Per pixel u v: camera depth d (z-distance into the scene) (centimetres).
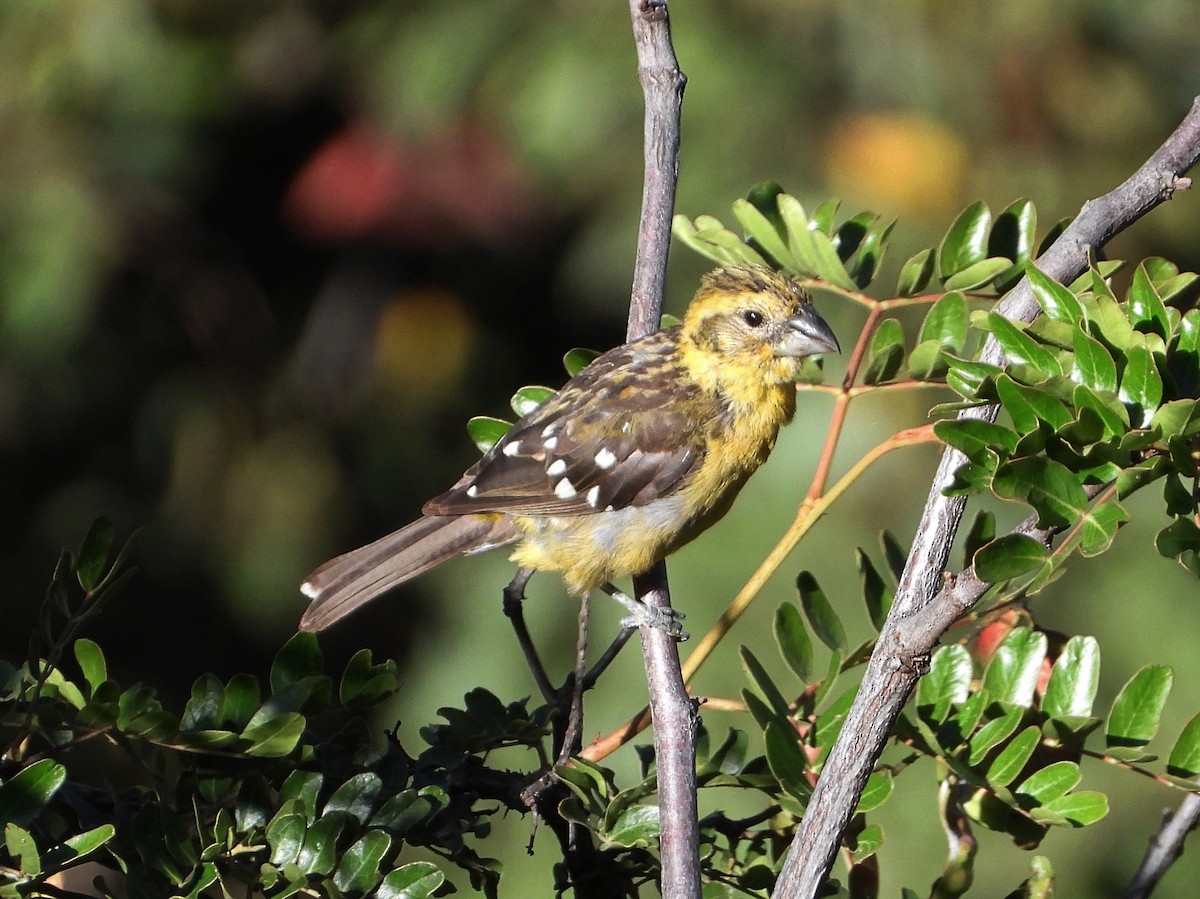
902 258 1195
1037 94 1273
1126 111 1284
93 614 519
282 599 1567
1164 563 1199
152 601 1612
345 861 483
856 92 1266
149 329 1588
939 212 1227
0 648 1569
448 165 1452
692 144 1249
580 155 1370
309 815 511
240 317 1616
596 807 544
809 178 1237
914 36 1259
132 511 1591
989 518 593
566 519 759
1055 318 479
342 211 1473
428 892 480
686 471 757
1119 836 1188
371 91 1484
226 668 1623
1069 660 548
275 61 1547
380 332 1622
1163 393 450
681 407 760
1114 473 430
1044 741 535
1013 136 1278
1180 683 1174
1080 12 1278
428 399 1606
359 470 1609
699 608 1143
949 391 1141
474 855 558
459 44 1403
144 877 476
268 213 1648
